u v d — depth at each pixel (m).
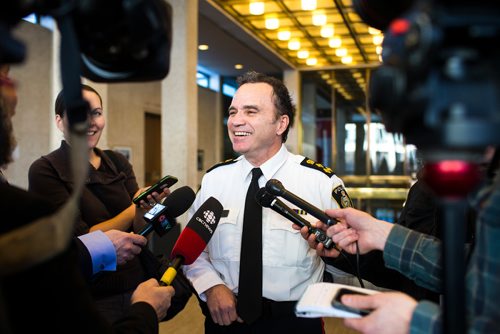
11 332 0.57
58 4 0.61
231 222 1.62
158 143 8.62
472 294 0.71
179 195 1.62
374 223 1.19
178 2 5.21
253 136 1.62
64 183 1.71
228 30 7.02
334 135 10.38
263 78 1.70
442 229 0.55
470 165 0.51
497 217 0.67
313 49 8.66
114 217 1.82
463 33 0.47
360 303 0.82
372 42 8.16
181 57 5.20
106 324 0.72
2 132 0.72
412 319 0.74
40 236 0.56
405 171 9.96
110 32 0.65
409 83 0.51
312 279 1.58
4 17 0.55
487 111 0.47
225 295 1.50
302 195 1.65
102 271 1.49
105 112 4.22
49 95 4.95
